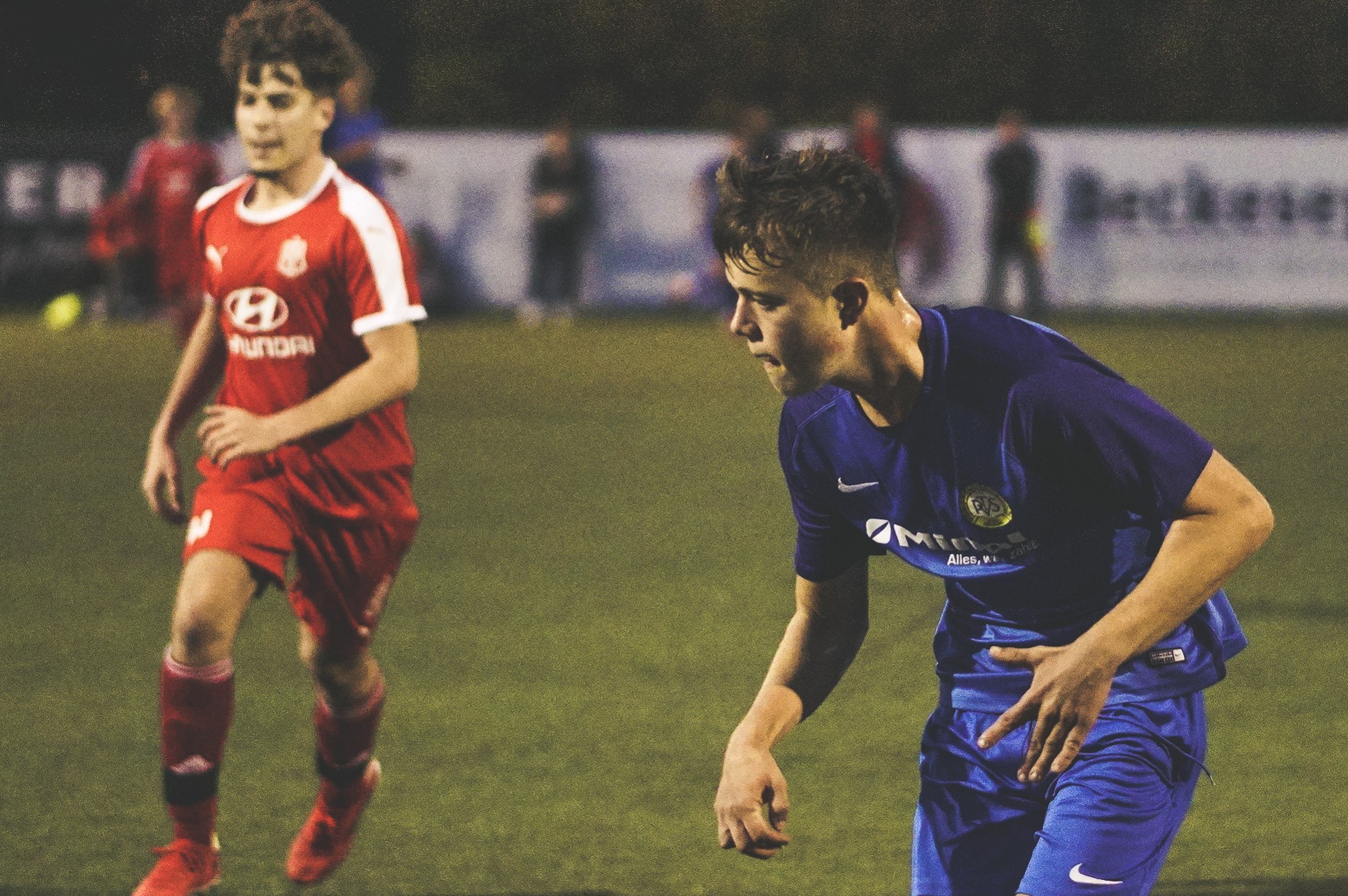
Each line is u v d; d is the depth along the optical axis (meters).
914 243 70.50
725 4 88.81
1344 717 19.28
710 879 14.85
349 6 85.38
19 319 69.56
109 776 17.48
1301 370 52.94
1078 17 88.12
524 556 27.81
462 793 17.02
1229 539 9.12
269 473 14.30
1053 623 10.09
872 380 9.34
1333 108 86.81
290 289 14.47
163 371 52.97
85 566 27.03
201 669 13.76
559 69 89.44
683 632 23.08
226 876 14.98
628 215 72.94
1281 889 14.57
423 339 64.00
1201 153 70.88
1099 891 9.34
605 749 18.30
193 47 61.53
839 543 10.53
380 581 14.88
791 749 18.22
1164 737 9.92
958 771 10.45
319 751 14.94
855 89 88.75
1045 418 9.15
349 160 44.19
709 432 41.41
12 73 62.53
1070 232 71.69
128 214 65.12
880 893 14.54
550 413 44.50
